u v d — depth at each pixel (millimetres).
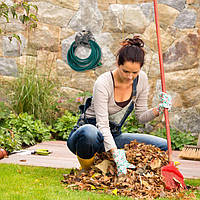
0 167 3488
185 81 6184
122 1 6359
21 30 6348
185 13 6227
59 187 2805
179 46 6219
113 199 2510
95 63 6223
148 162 3029
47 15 6387
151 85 6230
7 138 4633
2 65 6297
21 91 5914
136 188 2773
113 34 6379
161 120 6148
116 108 3133
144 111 3326
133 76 2865
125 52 2777
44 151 4605
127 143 3355
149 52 6273
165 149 3320
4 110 5652
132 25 6320
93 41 6207
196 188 3059
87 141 2992
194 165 4379
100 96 3016
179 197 2707
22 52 6348
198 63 6188
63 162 4051
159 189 2812
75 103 6348
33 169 3541
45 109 6023
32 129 5617
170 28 6254
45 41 6387
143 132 6098
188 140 5809
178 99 6199
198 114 6148
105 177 2891
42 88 6066
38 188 2701
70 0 6434
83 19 6410
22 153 4488
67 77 6395
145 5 6305
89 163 3150
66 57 6410
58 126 5938
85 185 2830
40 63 6359
